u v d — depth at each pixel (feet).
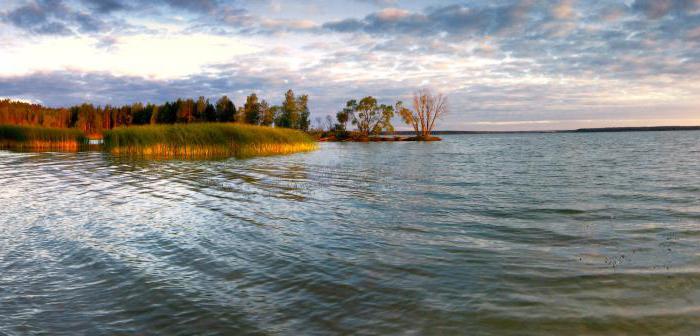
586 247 22.59
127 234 24.94
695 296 15.92
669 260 20.27
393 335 13.00
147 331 13.39
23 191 41.29
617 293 16.26
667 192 41.88
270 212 31.65
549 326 13.60
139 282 17.44
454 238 24.38
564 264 19.72
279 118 289.74
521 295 16.06
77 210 31.96
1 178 51.70
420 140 270.67
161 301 15.61
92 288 16.85
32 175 55.16
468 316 14.30
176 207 33.45
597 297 15.89
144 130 105.60
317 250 21.85
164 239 23.88
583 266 19.43
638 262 19.99
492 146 187.21
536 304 15.26
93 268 19.12
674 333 13.15
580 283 17.30
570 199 37.88
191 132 103.60
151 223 27.78
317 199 37.70
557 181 51.44
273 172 61.36
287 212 31.71
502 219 29.55
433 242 23.49
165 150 102.89
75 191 41.52
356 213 31.45
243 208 33.19
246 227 26.78
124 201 36.06
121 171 60.95
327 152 128.16
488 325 13.66
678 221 28.84
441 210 32.76
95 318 14.29
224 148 105.29
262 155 103.50
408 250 21.91
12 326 13.64
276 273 18.48
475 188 45.16
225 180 51.01
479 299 15.69
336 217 29.99
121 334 13.21
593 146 172.76
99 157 90.74
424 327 13.53
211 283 17.37
